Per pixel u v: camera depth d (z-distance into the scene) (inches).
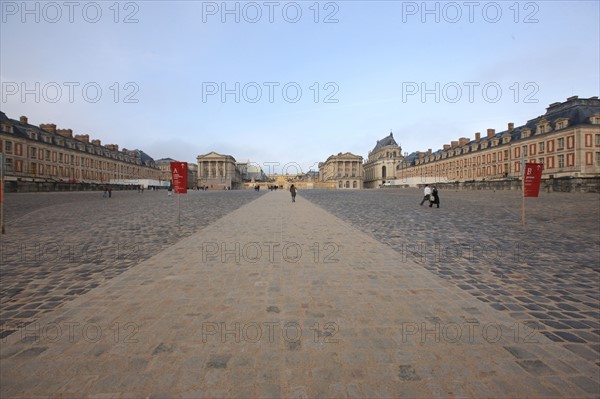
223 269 220.4
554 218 504.7
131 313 149.6
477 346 120.6
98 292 177.3
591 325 137.6
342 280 196.5
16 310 153.7
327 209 717.9
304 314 147.9
